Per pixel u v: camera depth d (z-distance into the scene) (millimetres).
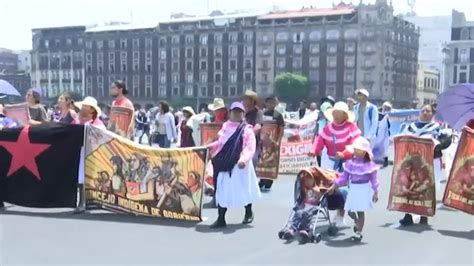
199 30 117688
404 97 115625
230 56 116062
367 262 6383
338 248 6977
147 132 26422
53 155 8859
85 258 6406
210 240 7270
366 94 11516
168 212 8445
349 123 8320
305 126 14531
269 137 11586
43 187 8891
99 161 8758
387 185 12438
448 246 7137
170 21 121250
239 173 7910
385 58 107625
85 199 8852
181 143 13805
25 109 10672
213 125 11008
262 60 114125
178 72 119875
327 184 7465
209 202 10008
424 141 8273
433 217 8977
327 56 110062
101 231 7676
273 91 113000
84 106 8938
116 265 6160
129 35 123688
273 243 7160
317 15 110750
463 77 110062
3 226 7906
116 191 8703
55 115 20656
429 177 8250
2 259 6324
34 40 136500
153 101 122312
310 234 7242
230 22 115750
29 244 6969
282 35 112875
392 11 108875
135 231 7703
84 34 128625
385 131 16359
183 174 8375
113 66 125750
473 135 8125
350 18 108188
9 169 9008
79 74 129875
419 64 124625
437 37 129500
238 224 8211
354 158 7383
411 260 6488
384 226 8281
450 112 9609
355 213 7418
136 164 8578
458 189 8281
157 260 6359
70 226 7953
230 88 116375
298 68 112250
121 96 10266
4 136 9008
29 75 145000
